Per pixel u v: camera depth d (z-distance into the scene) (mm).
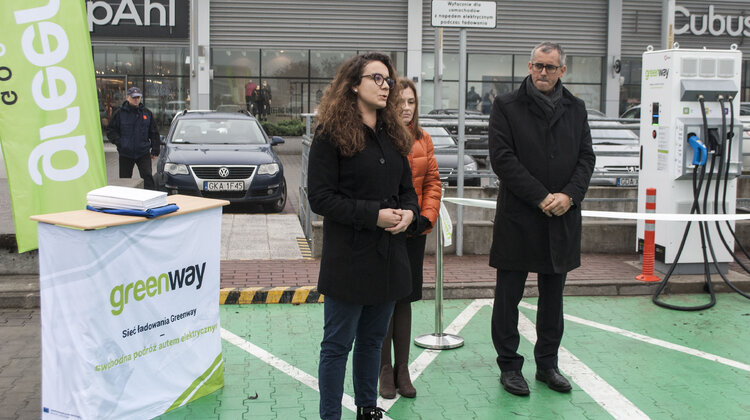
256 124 12914
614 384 4914
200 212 4340
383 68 3639
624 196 10609
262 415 4344
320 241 8000
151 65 25203
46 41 5629
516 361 4777
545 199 4445
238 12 25500
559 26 26953
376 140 3678
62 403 3752
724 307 6742
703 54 6902
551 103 4539
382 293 3660
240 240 8914
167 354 4211
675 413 4449
